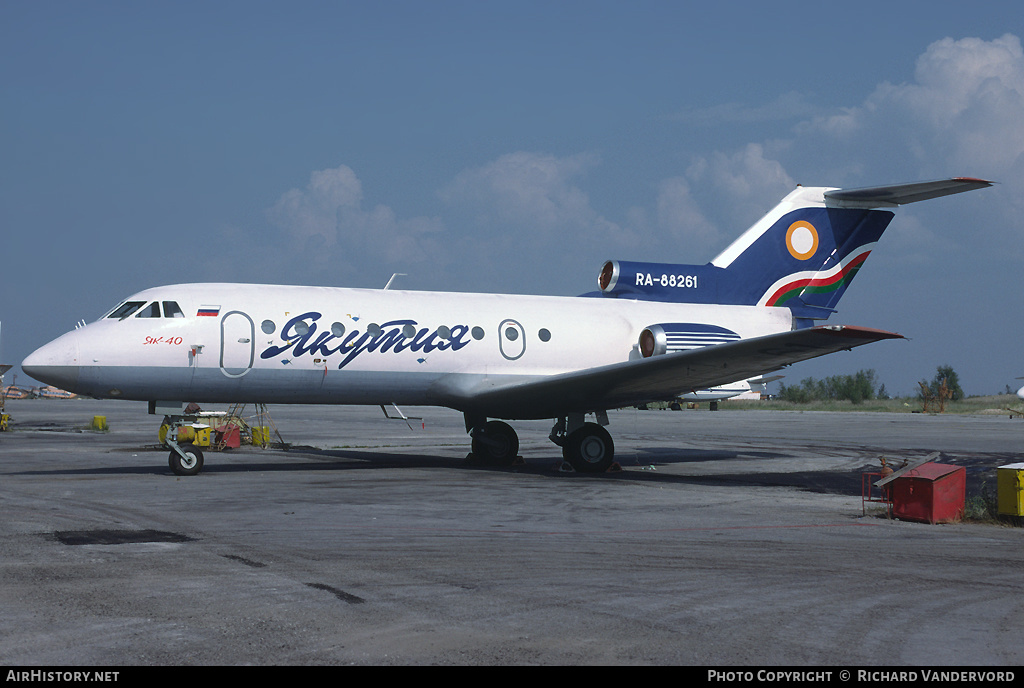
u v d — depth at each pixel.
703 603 7.54
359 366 19.09
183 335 17.81
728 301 23.00
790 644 6.42
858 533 11.24
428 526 11.46
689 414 59.22
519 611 7.23
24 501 13.51
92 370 17.22
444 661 5.99
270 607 7.26
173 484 16.09
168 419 18.41
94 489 15.20
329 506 13.24
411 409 62.97
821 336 15.58
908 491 12.34
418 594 7.77
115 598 7.49
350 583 8.15
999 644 6.44
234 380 18.28
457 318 20.12
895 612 7.30
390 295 20.16
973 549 10.15
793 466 21.23
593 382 18.41
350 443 29.27
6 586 7.88
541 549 9.91
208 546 9.89
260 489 15.36
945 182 20.17
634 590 7.99
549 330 20.88
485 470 19.78
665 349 20.84
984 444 29.38
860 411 68.69
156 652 6.10
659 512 13.01
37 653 6.05
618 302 22.17
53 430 35.78
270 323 18.45
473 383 20.12
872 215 23.62
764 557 9.57
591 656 6.12
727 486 16.67
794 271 23.33
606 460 19.95
